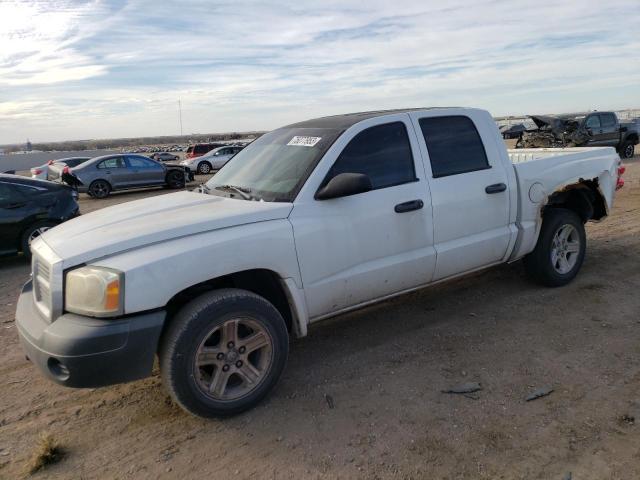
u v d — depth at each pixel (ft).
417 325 15.24
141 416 11.32
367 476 8.97
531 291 17.37
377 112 14.66
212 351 10.53
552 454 9.23
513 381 11.77
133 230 10.66
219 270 10.53
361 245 12.63
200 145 105.60
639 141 72.90
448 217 14.16
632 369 12.00
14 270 26.22
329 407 11.18
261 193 12.56
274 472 9.23
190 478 9.21
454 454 9.38
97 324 9.51
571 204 18.84
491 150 15.46
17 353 15.11
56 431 10.92
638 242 23.02
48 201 27.76
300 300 11.84
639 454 9.11
